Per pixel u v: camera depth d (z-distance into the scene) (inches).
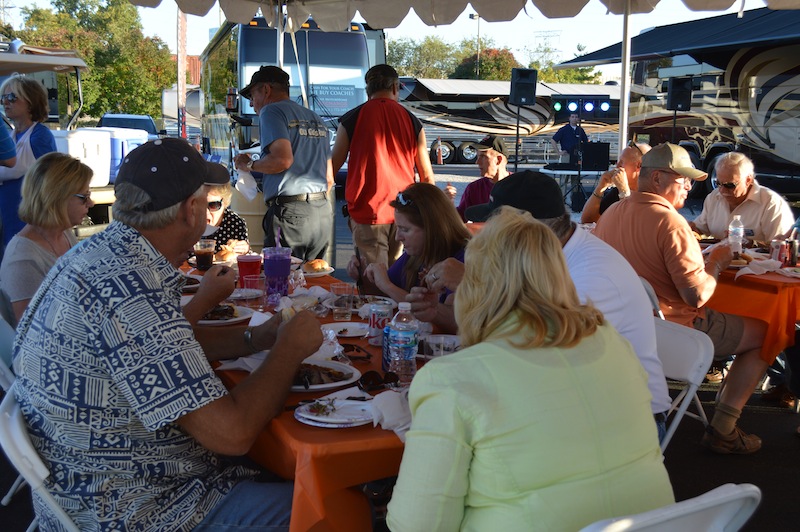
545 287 60.2
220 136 549.0
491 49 1846.7
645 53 546.0
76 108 369.7
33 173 117.3
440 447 55.2
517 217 63.0
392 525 57.1
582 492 54.8
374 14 238.8
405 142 202.2
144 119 837.2
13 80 191.8
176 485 70.9
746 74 508.1
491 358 57.3
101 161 268.4
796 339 152.7
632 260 141.7
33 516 121.0
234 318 111.7
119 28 1654.8
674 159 140.7
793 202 527.8
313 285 140.3
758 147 508.7
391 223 203.9
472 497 56.3
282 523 71.1
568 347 58.9
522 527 54.1
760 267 149.5
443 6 220.1
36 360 66.6
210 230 165.2
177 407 63.9
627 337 90.4
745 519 56.1
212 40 593.0
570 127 606.2
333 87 462.6
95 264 66.9
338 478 67.3
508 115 834.8
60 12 1737.2
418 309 101.0
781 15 491.8
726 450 145.9
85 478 67.5
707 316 142.4
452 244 116.6
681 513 51.3
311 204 201.9
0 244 194.9
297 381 81.7
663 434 98.0
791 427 160.7
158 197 70.0
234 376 84.7
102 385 65.2
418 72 2028.8
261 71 199.9
